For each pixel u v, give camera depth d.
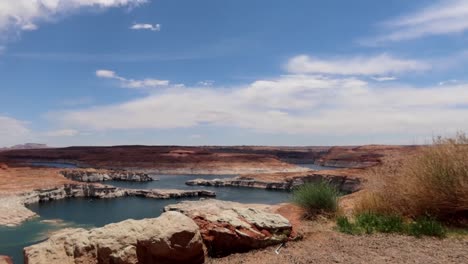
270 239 8.12
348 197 14.49
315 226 9.93
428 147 10.45
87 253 7.28
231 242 7.89
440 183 9.30
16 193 39.25
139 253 7.11
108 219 30.92
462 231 8.42
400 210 10.02
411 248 7.34
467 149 9.66
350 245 7.75
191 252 7.23
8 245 21.17
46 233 24.42
